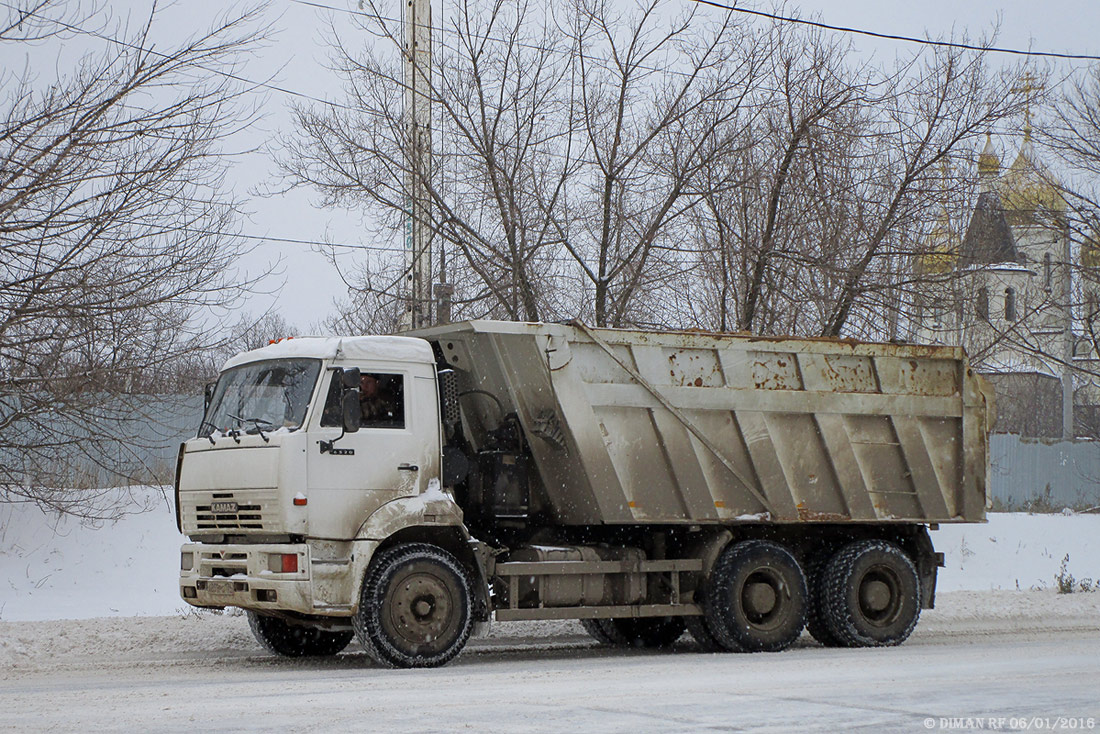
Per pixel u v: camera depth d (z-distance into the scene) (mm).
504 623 15742
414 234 18469
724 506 12672
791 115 20109
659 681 9289
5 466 17297
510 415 12102
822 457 13320
